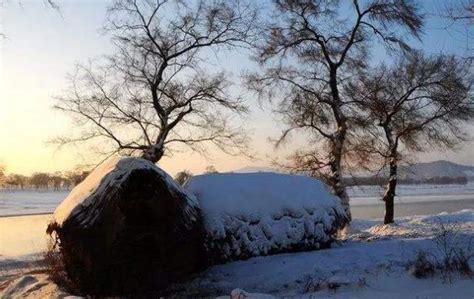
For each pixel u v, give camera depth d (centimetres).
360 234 2581
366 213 5241
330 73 3094
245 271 1355
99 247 1209
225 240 1434
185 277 1329
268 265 1372
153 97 2884
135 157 1248
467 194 10400
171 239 1269
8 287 1393
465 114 3005
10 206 6719
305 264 1364
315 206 1598
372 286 1055
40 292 1278
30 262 2002
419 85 3000
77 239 1230
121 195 1193
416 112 3034
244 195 1502
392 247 1545
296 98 3094
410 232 2486
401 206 6203
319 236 1583
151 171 1221
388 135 3064
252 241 1465
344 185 3011
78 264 1252
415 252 1460
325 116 3077
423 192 11662
